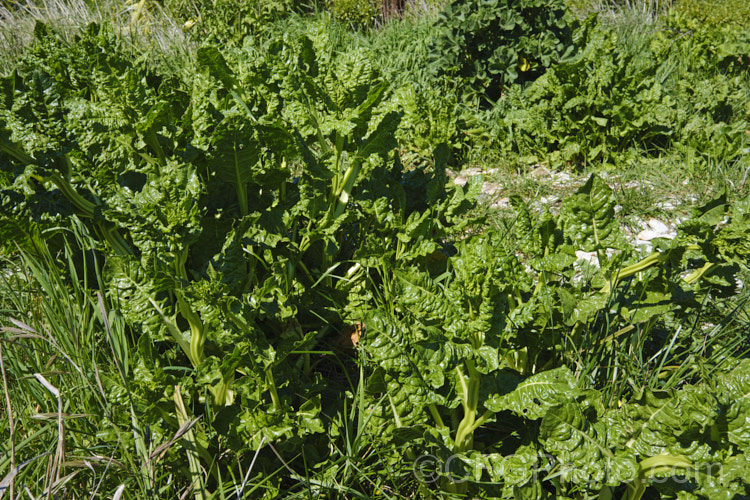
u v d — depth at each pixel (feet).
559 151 13.62
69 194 5.95
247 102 6.81
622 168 13.23
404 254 6.90
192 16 22.67
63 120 5.98
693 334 7.32
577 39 15.87
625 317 6.25
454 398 5.29
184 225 5.26
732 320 7.49
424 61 18.31
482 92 15.80
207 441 5.36
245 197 6.35
